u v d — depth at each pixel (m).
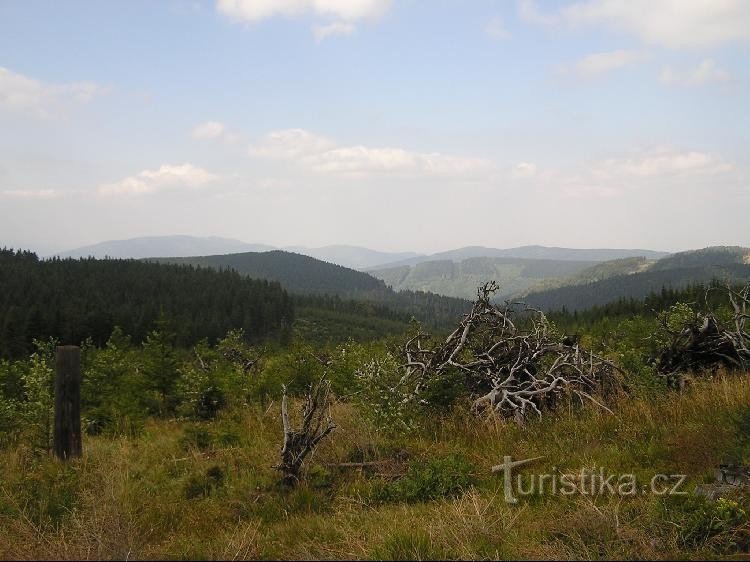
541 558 3.81
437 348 10.12
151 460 7.52
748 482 4.74
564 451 6.56
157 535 4.91
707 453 5.55
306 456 6.49
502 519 4.54
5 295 96.38
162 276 141.50
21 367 11.62
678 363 10.14
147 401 11.63
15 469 6.89
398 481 5.86
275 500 5.63
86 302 99.62
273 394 11.96
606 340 15.05
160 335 12.77
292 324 125.56
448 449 6.97
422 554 3.95
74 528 4.73
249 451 7.47
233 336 18.20
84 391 11.05
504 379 9.22
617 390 8.62
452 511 4.75
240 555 4.30
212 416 10.95
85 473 6.34
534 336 9.91
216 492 6.07
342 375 11.36
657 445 6.19
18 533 4.78
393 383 9.00
